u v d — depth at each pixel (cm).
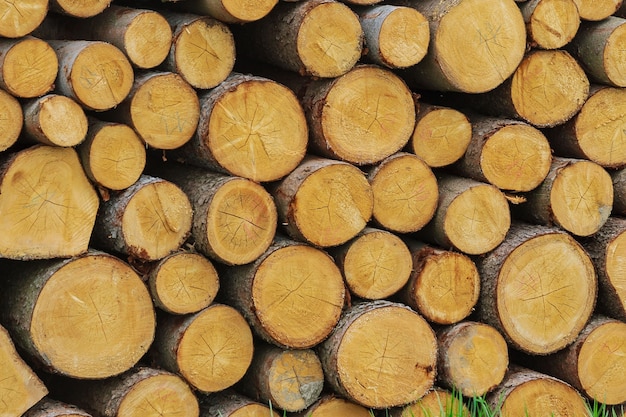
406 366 507
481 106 539
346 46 504
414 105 514
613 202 546
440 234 518
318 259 500
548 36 525
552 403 520
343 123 505
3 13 468
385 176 509
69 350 478
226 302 504
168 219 487
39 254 475
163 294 486
